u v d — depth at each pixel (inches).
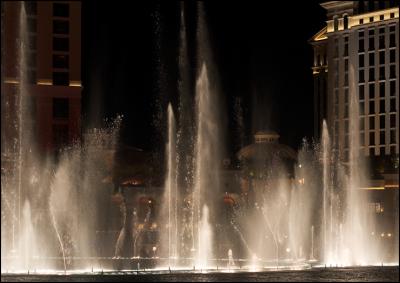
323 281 3093.0
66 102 7662.4
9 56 7386.8
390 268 4077.3
